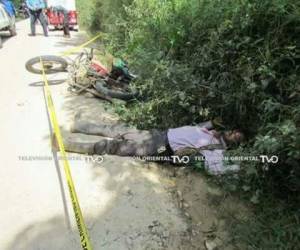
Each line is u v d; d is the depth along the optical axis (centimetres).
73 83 615
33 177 385
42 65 696
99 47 991
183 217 335
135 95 555
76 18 1512
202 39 488
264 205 341
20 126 496
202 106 454
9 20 1290
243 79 396
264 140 313
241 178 364
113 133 459
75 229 315
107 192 362
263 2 385
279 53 368
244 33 411
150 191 365
